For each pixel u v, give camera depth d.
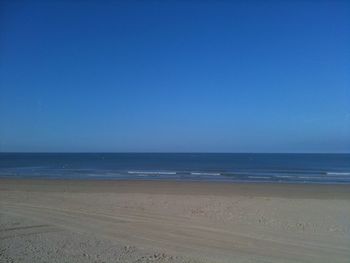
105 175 43.84
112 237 9.77
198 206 15.68
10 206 15.46
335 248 8.75
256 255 8.09
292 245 8.98
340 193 23.77
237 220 12.30
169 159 125.38
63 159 121.88
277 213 13.98
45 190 23.94
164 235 10.00
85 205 15.84
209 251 8.39
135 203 16.55
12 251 8.33
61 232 10.41
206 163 90.12
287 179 38.28
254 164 84.19
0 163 86.12
